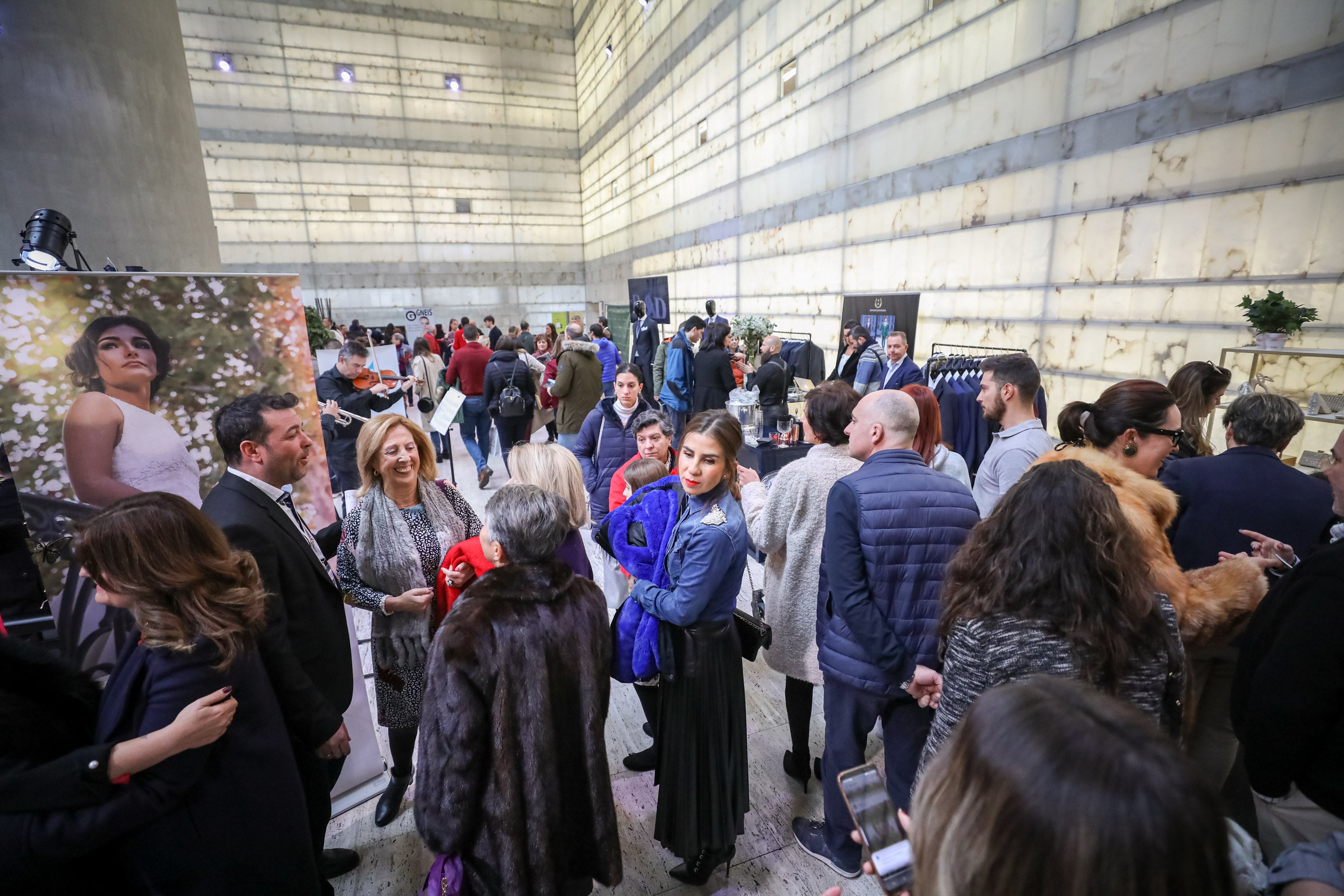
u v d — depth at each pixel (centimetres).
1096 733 41
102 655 159
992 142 527
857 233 715
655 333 765
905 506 138
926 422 217
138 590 93
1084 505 93
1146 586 94
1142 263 416
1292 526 156
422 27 1534
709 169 1067
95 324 147
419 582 179
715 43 991
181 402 161
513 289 1766
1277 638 99
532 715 116
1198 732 158
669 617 140
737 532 141
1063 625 91
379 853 182
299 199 1495
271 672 123
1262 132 343
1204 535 163
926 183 604
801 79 789
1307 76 321
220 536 105
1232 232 362
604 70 1505
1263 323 296
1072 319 468
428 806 112
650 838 184
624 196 1492
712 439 139
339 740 142
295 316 175
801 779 203
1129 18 407
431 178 1617
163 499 99
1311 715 91
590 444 308
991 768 43
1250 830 159
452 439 776
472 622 114
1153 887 36
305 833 116
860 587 139
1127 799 37
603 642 129
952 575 109
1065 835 38
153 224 482
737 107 953
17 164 336
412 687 183
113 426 152
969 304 566
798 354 746
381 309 1625
